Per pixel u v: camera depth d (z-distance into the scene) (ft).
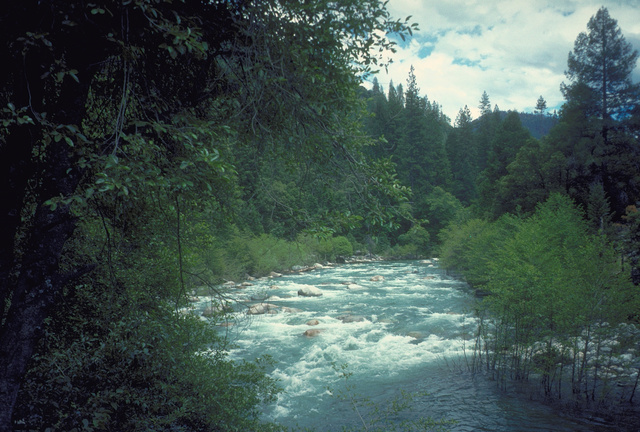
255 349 46.93
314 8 13.76
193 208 16.46
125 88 10.85
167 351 16.67
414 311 67.15
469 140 333.01
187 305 20.22
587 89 130.72
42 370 13.29
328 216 16.07
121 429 14.97
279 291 91.25
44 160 12.72
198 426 17.98
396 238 222.69
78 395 13.99
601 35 135.54
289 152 17.48
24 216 14.05
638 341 36.17
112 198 12.75
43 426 12.67
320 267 147.54
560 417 28.81
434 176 276.41
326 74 15.06
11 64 10.83
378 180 16.08
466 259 107.24
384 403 32.50
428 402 32.32
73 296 15.78
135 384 16.40
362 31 14.87
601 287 36.06
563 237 68.49
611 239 66.44
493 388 34.55
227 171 13.69
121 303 16.94
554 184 117.39
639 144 114.93
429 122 326.44
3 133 11.19
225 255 95.14
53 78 11.43
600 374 36.06
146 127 12.36
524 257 53.21
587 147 120.26
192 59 14.19
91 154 9.78
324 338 51.49
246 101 15.03
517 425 27.66
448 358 43.19
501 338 40.81
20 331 10.41
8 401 10.18
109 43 11.38
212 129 12.75
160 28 10.50
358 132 16.97
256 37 14.07
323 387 36.27
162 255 18.78
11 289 13.93
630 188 110.42
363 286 98.68
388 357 44.29
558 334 36.94
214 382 18.43
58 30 10.80
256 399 20.06
